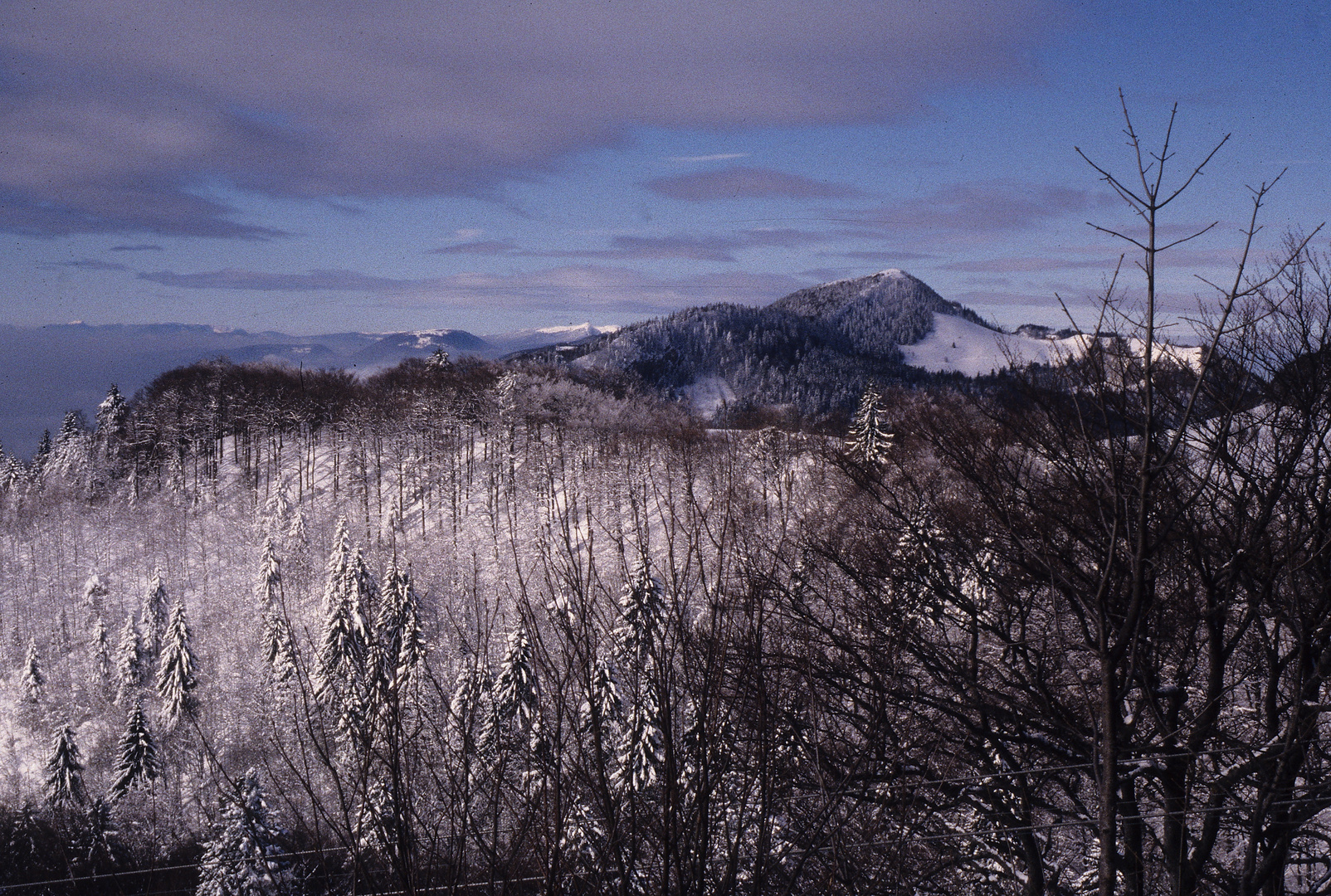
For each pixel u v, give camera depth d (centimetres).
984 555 732
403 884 309
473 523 4762
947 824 696
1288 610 652
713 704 342
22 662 5153
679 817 335
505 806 329
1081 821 632
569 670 321
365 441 7750
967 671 712
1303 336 609
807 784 459
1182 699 654
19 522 7438
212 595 5550
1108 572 426
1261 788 590
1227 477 661
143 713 2173
